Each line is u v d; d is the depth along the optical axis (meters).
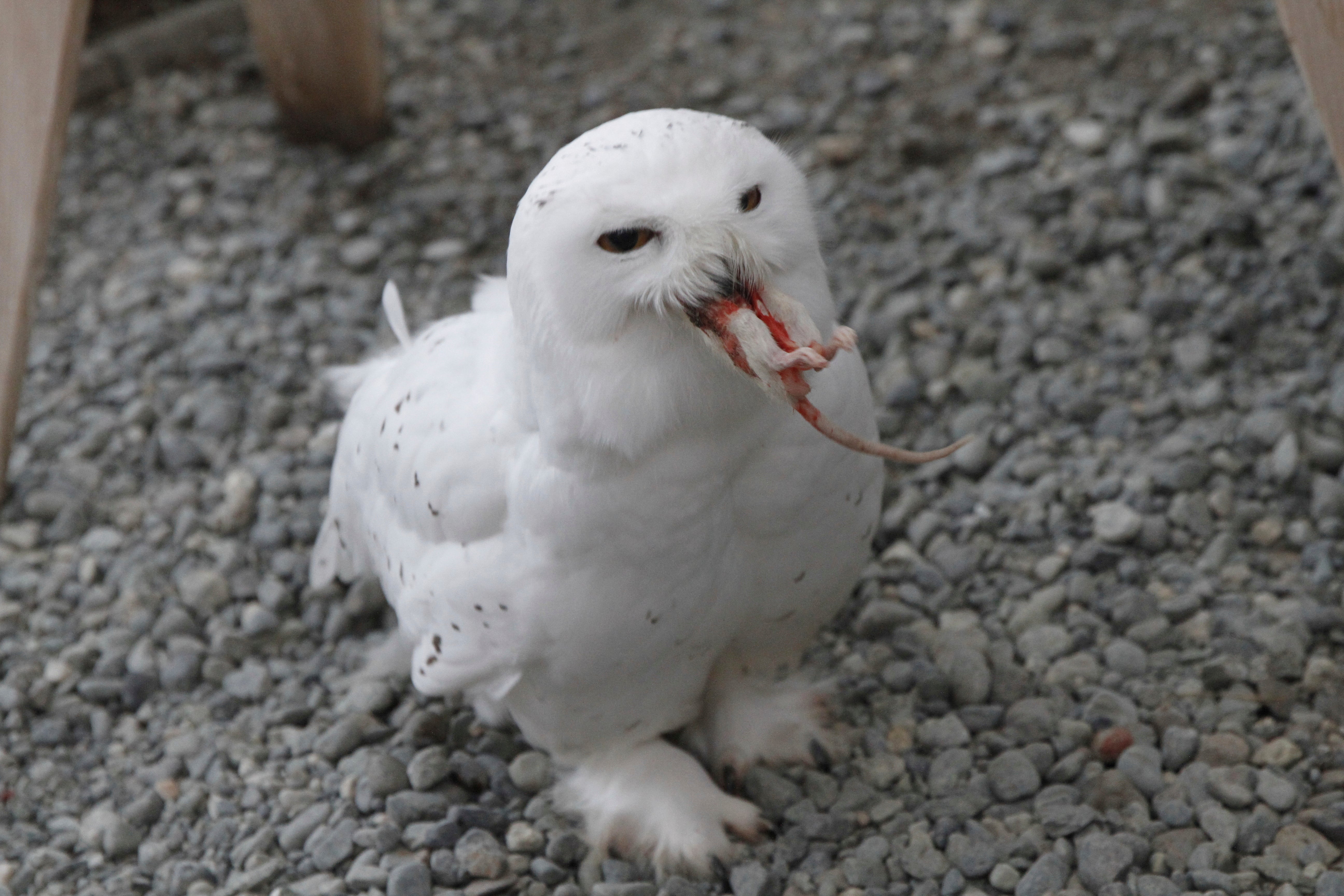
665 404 1.93
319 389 3.84
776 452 2.11
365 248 4.28
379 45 4.54
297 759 2.83
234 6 5.27
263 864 2.60
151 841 2.70
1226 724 2.61
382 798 2.69
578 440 1.98
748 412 2.01
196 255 4.36
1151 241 3.90
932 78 4.73
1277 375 3.43
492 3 5.38
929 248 4.06
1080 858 2.39
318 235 4.41
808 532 2.27
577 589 2.15
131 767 2.87
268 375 3.89
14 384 3.24
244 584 3.27
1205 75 4.36
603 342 1.89
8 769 2.88
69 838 2.72
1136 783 2.53
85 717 2.98
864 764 2.66
